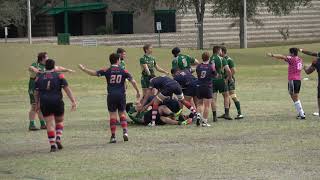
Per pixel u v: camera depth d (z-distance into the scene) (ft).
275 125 135.74
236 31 652.89
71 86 276.82
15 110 190.49
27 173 90.43
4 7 501.15
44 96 108.47
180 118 143.84
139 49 393.50
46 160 100.37
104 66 341.41
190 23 620.49
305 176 84.17
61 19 640.17
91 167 93.56
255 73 321.93
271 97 208.95
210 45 630.74
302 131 125.49
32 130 139.13
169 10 603.26
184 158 98.99
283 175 84.99
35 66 135.44
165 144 113.50
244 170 88.79
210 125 138.41
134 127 139.33
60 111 109.91
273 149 105.29
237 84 269.23
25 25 576.20
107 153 105.40
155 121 142.20
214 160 96.73
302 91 225.76
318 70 142.41
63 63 338.34
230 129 131.23
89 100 217.97
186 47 612.29
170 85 140.56
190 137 121.39
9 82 292.81
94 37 556.51
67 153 106.73
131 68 336.90
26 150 111.55
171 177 85.35
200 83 135.85
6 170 92.89
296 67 145.69
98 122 151.12
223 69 145.38
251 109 171.63
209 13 632.38
